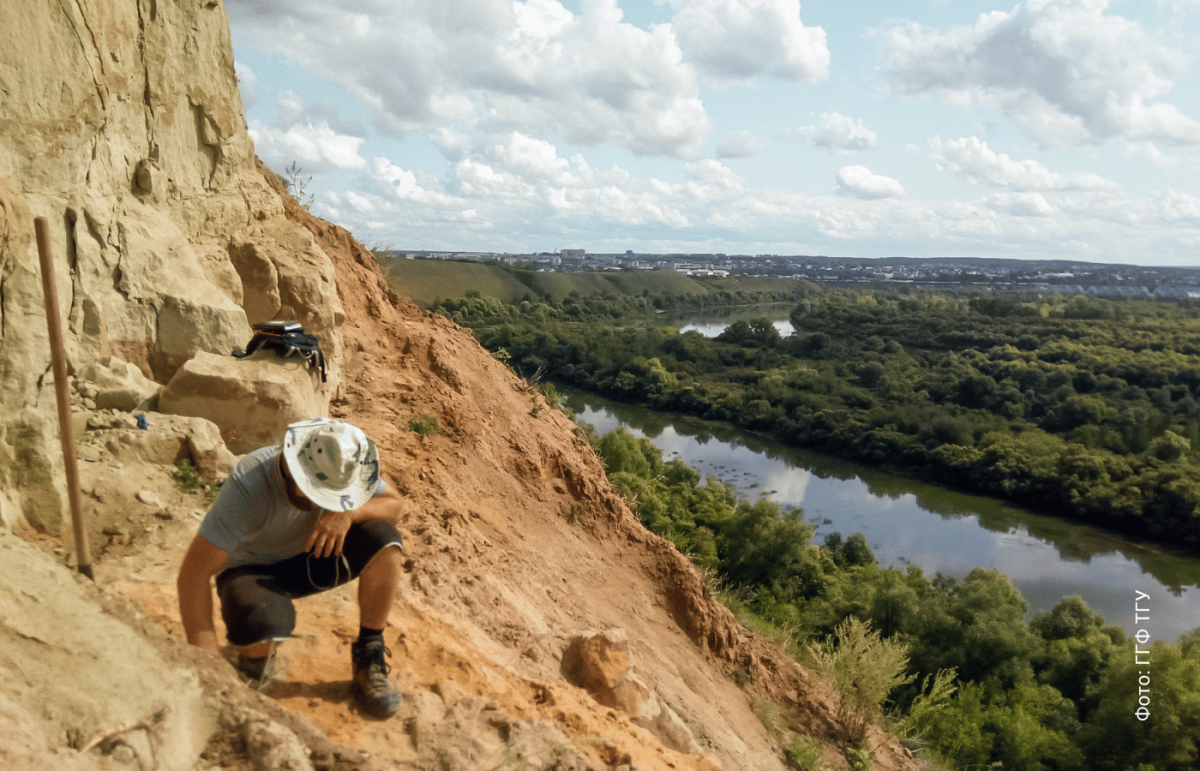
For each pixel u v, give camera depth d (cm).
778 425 10294
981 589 3916
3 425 391
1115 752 2945
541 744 305
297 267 785
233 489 274
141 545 414
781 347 17012
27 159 491
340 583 303
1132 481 7562
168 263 621
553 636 592
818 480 8294
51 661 188
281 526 287
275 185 1084
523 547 818
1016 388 13100
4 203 396
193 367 569
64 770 159
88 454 461
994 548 6512
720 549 4666
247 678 285
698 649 1007
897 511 7394
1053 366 14450
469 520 754
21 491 398
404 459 773
